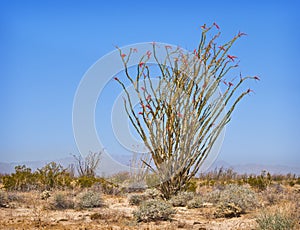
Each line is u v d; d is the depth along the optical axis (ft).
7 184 56.08
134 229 28.96
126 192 50.26
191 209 39.06
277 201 41.39
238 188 42.01
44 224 30.45
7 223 30.86
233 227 29.68
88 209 38.99
